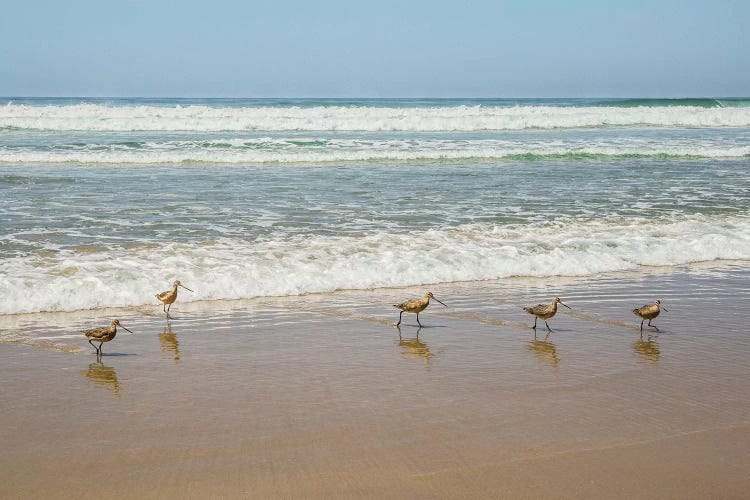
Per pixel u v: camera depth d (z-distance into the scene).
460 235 15.86
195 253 13.85
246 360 9.07
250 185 22.42
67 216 17.17
